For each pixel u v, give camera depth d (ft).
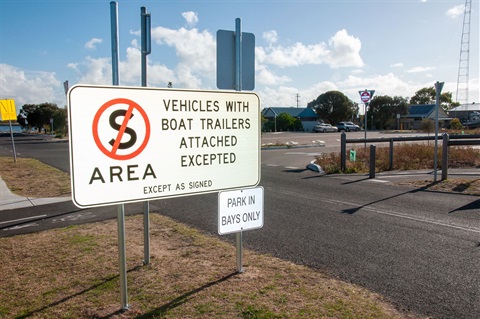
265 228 20.63
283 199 28.66
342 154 44.27
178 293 12.60
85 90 10.64
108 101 11.02
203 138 12.85
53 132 211.00
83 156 10.68
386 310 11.45
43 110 246.06
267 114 268.41
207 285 13.20
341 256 16.22
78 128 10.57
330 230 20.20
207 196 30.14
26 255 16.53
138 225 21.53
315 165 47.26
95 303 12.00
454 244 17.79
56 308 11.71
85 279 13.87
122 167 11.32
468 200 27.45
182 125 12.39
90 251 16.93
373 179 38.19
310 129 234.17
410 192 30.86
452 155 50.60
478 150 55.52
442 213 23.79
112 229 20.79
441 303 11.98
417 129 216.74
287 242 18.16
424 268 14.88
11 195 31.60
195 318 10.96
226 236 19.25
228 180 13.47
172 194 12.29
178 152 12.35
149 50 14.71
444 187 32.22
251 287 13.00
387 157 50.90
